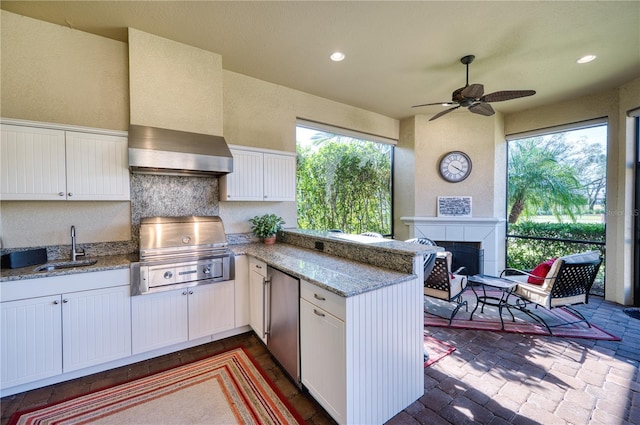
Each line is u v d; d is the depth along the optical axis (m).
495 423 1.64
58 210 2.39
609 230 3.78
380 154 5.11
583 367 2.21
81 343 2.04
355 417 1.49
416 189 4.88
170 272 2.35
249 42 2.70
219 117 2.94
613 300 3.74
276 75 3.37
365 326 1.52
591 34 2.53
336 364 1.52
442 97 4.07
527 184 4.68
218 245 2.67
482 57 2.94
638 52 2.83
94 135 2.29
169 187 2.85
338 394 1.51
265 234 3.21
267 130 3.54
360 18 2.33
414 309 1.82
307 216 4.23
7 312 1.81
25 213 2.28
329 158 4.48
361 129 4.54
